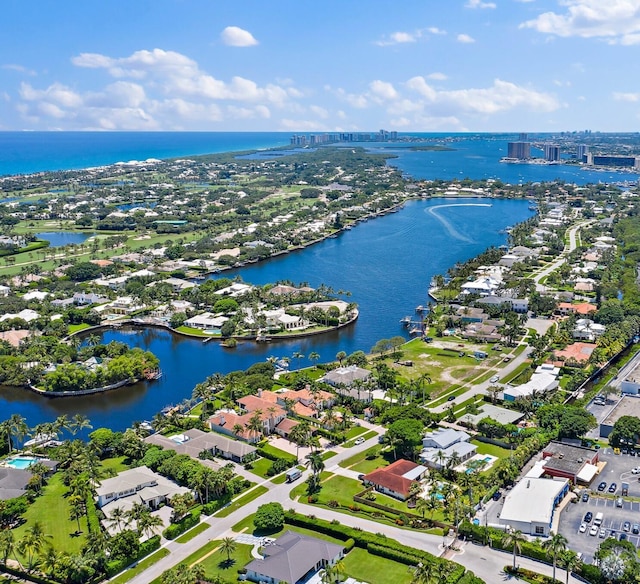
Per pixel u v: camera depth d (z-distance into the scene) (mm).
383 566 189000
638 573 172000
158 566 193125
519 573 183125
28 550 195500
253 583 182625
